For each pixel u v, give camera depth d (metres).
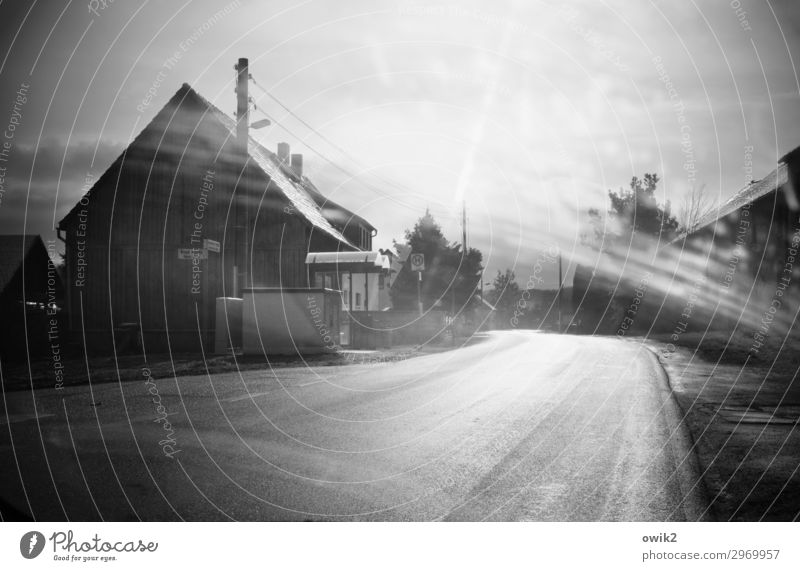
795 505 4.48
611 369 16.11
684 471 5.38
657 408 9.06
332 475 5.26
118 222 26.19
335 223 39.47
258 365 16.80
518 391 11.40
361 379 13.55
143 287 26.00
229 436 6.84
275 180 28.33
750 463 5.64
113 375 13.93
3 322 24.38
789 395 10.25
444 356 22.12
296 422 7.85
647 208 41.62
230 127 27.33
